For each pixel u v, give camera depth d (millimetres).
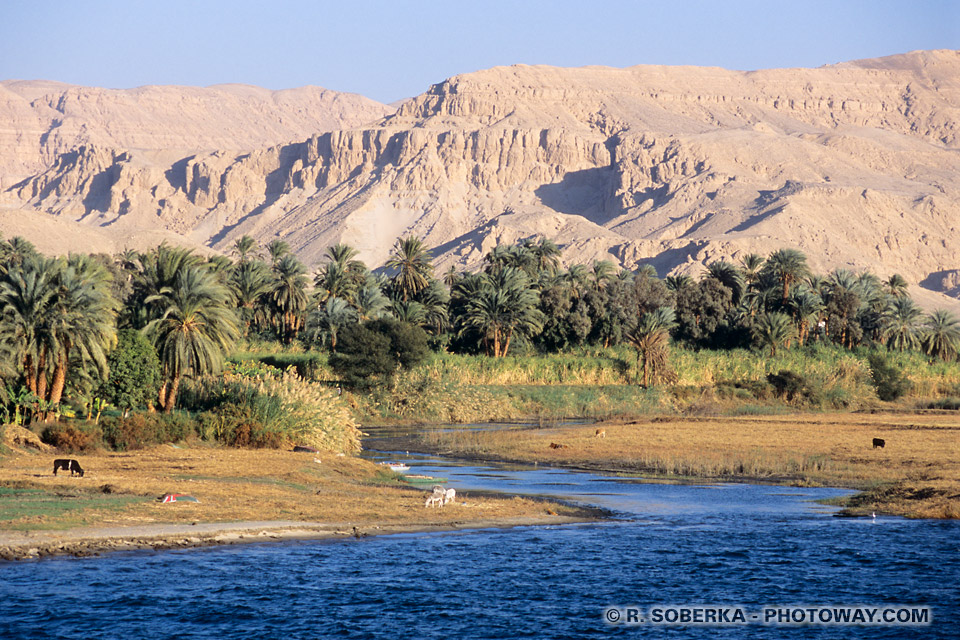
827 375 126875
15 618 25375
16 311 60375
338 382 104562
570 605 27781
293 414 65000
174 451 56875
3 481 41656
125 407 66375
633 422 94188
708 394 117812
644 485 52844
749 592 29312
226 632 24812
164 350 70938
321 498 42406
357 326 106875
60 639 23922
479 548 34438
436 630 25391
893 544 35938
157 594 27688
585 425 92562
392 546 34406
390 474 54188
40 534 32656
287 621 25781
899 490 48156
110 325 65125
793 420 96312
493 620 26297
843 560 33375
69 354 64250
